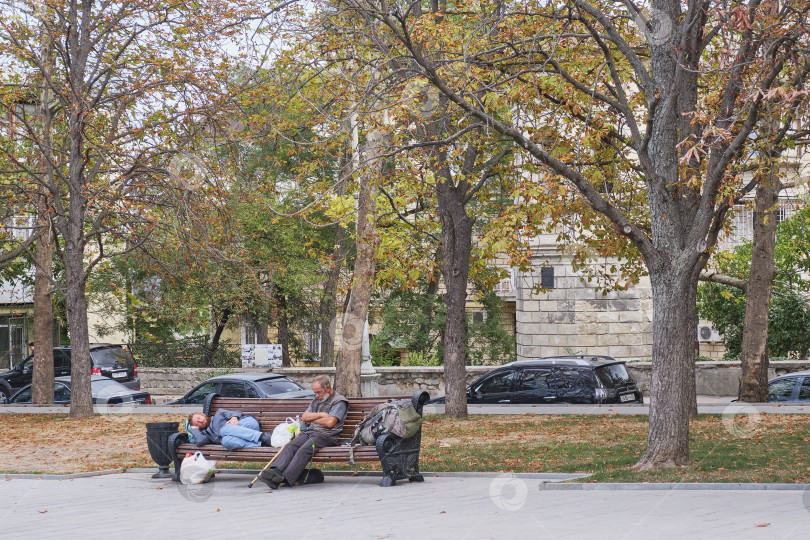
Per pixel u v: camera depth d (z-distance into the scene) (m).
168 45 28.86
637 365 36.72
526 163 21.78
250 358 43.41
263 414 16.17
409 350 49.22
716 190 15.42
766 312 27.19
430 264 27.09
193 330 48.41
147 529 11.09
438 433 22.19
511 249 18.02
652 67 16.56
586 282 45.12
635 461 16.20
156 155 29.27
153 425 16.69
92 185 29.88
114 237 31.88
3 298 52.28
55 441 24.08
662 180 16.03
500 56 20.83
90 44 29.72
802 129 19.52
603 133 20.73
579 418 24.20
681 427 15.45
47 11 30.06
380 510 12.10
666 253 15.76
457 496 13.23
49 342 34.69
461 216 26.12
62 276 44.88
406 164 24.03
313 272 43.66
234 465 18.28
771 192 26.91
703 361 38.41
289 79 23.73
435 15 20.70
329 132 23.28
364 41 21.09
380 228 27.09
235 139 28.64
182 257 32.09
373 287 29.23
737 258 37.66
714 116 16.08
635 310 45.19
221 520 11.67
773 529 9.85
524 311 46.91
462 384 25.81
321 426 15.13
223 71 28.64
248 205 37.91
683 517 10.84
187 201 28.73
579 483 13.88
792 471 14.26
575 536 9.70
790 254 38.06
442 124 23.28
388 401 15.17
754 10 15.52
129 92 28.73
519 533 10.02
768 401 26.89
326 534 10.32
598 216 23.39
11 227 30.30
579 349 45.31
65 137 31.42
